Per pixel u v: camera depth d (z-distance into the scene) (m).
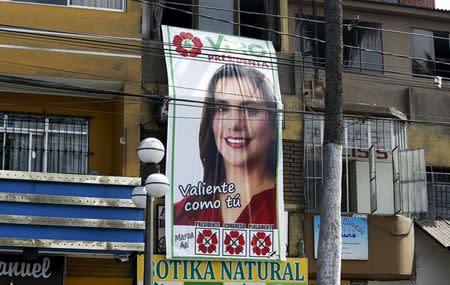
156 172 13.85
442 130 22.27
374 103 21.86
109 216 16.53
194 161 17.75
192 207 17.56
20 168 17.81
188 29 18.61
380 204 19.61
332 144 14.62
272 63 18.86
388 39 22.92
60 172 18.06
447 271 21.25
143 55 18.28
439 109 22.38
